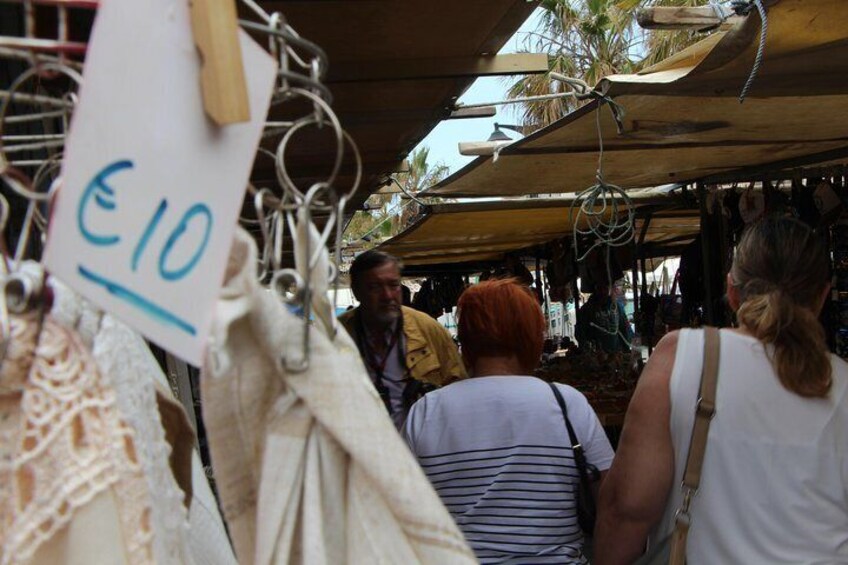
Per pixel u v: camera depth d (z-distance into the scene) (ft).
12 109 6.07
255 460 3.22
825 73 9.33
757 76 9.35
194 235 2.65
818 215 16.84
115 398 3.00
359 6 8.14
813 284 6.15
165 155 2.61
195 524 4.08
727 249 19.66
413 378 11.64
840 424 5.90
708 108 11.78
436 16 8.61
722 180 19.21
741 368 6.00
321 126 3.06
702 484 5.98
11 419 2.95
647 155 15.74
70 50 2.75
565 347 34.40
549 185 19.22
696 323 23.17
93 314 3.07
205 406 3.12
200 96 2.68
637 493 6.20
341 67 10.18
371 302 11.56
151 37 2.61
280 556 3.10
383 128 13.73
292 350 3.01
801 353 5.89
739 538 5.86
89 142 2.50
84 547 2.85
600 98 10.30
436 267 49.11
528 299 7.72
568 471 7.11
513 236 31.42
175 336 2.59
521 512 7.00
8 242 6.07
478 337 7.64
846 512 5.94
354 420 3.07
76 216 2.47
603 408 17.67
